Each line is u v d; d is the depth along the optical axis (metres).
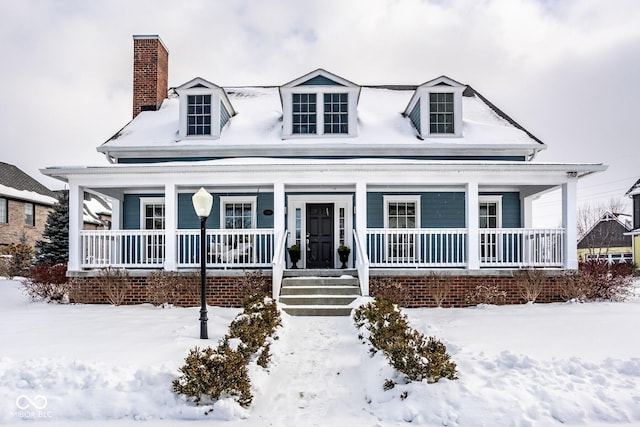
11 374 4.77
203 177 10.70
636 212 27.00
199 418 4.25
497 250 11.08
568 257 10.66
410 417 4.20
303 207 13.16
